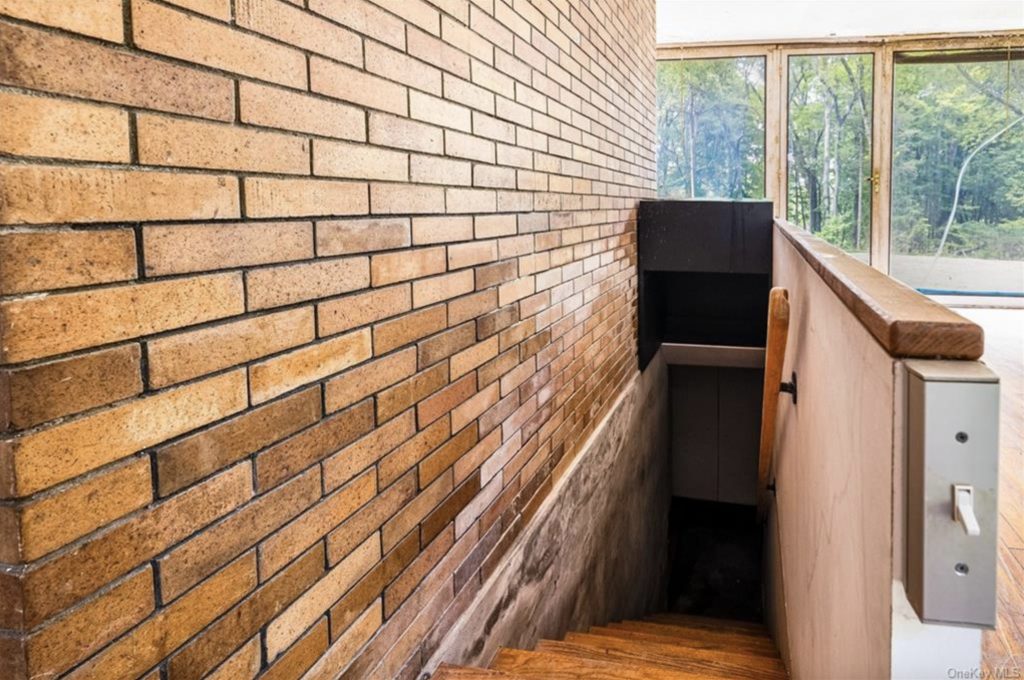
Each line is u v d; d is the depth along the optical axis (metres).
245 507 1.18
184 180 1.04
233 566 1.15
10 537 0.83
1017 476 2.56
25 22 0.82
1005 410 3.41
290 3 1.24
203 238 1.08
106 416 0.93
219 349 1.11
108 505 0.94
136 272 0.97
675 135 7.37
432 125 1.77
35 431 0.85
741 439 6.86
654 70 5.18
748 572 6.75
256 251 1.18
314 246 1.33
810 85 7.08
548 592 2.78
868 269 1.24
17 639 0.84
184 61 1.03
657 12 6.00
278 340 1.24
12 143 0.81
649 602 5.37
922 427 0.74
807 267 1.88
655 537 5.73
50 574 0.86
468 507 2.05
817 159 7.17
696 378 6.90
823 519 1.50
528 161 2.49
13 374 0.82
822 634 1.49
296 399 1.29
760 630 4.55
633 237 4.51
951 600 0.75
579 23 3.12
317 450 1.36
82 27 0.88
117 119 0.93
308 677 1.34
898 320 0.79
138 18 0.96
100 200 0.91
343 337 1.43
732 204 4.56
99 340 0.92
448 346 1.90
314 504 1.35
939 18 6.24
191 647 1.07
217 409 1.11
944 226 7.11
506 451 2.34
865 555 0.99
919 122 7.00
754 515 7.27
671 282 5.99
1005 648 1.59
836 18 6.21
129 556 0.97
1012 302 7.06
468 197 1.99
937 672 0.81
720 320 5.95
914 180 7.09
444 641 1.90
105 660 0.93
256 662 1.21
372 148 1.51
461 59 1.92
